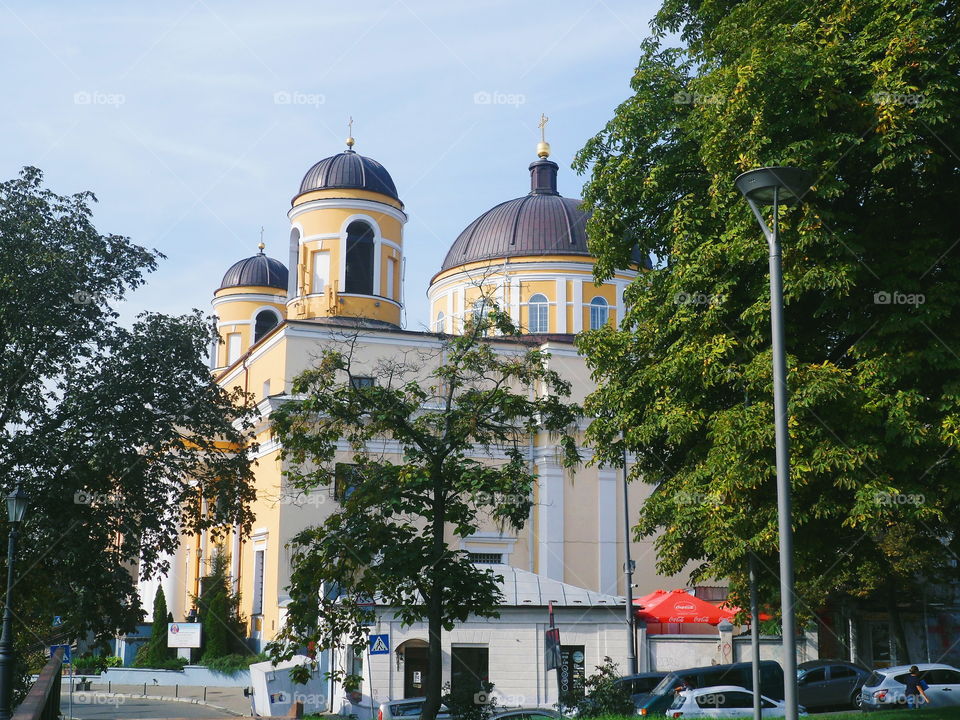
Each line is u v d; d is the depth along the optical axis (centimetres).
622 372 2189
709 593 4866
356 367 4606
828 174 1836
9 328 2541
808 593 3111
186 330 2811
